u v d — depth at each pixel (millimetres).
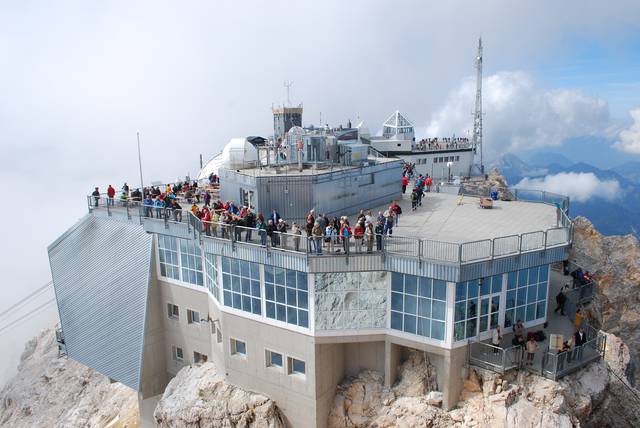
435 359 27234
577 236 69812
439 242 24906
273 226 27391
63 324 43844
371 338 27547
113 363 38875
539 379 25484
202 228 30188
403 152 83625
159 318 37406
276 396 29594
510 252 25891
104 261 40031
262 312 29031
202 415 30797
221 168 38312
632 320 65250
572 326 29797
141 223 36781
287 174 33562
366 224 26781
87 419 48844
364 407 28328
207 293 33719
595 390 26453
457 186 45688
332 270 26172
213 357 34281
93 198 41094
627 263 67750
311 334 27344
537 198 40594
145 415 38031
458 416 26016
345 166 37406
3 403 67688
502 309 27219
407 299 26547
